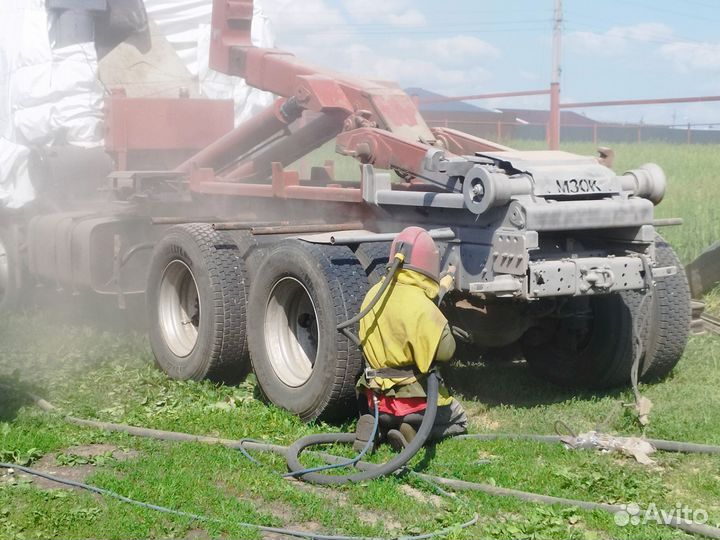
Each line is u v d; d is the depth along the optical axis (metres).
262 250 7.60
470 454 5.83
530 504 5.01
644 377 7.53
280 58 9.00
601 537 4.66
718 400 6.97
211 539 4.63
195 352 7.63
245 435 6.35
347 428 6.43
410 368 5.64
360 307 6.27
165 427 6.54
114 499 5.05
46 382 7.69
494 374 7.89
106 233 9.08
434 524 4.79
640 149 27.48
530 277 5.95
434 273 5.69
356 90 7.91
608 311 7.09
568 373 7.42
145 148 10.42
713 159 24.06
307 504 5.04
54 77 10.14
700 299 10.20
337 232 7.09
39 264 10.01
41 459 5.88
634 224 6.25
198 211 9.47
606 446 5.89
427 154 6.68
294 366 6.89
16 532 4.66
